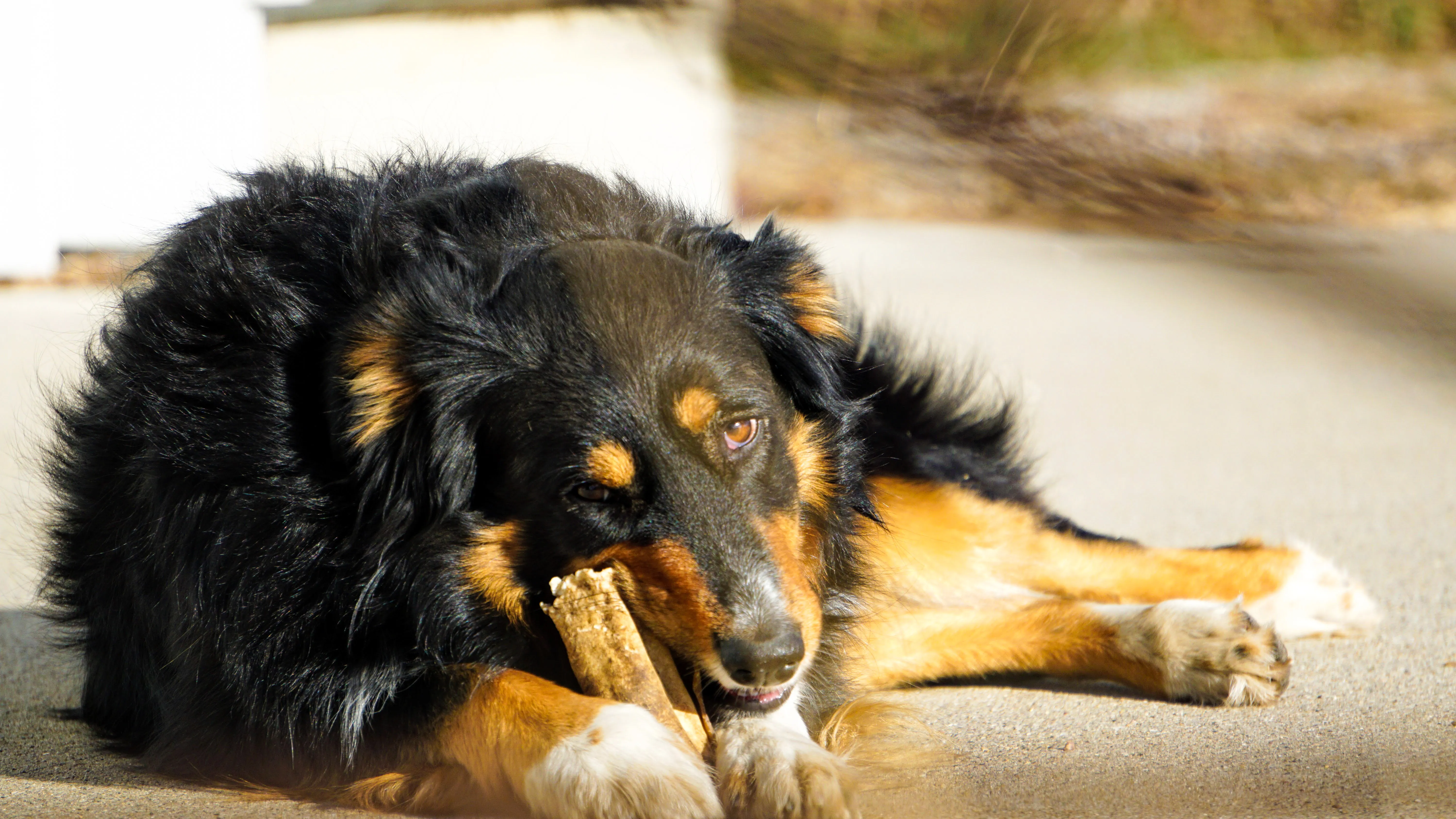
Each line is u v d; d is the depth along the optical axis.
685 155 15.59
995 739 5.37
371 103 16.59
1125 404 12.27
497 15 16.14
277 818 4.52
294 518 4.67
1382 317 14.27
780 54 14.18
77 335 11.70
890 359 7.62
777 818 4.19
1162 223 14.37
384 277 4.73
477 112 16.33
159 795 4.82
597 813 4.10
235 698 4.84
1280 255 14.81
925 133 12.33
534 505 4.53
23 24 15.95
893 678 6.41
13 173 16.03
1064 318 14.84
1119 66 13.80
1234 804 4.41
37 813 4.60
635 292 4.59
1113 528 8.83
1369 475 9.97
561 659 4.81
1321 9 19.42
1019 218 15.11
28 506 7.86
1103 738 5.32
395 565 4.66
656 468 4.41
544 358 4.50
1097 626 6.16
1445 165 17.00
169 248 5.42
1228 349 14.26
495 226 4.90
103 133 16.38
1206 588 6.87
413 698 4.70
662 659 4.54
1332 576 6.87
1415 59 19.53
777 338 5.04
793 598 4.47
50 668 6.60
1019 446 7.91
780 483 4.72
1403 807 4.32
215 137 16.59
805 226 15.62
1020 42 11.48
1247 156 15.45
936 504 6.85
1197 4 17.53
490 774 4.45
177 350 4.95
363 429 4.55
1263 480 9.94
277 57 16.61
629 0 15.62
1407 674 5.96
